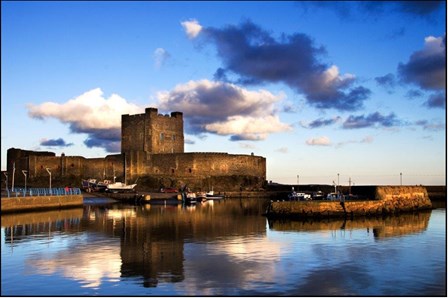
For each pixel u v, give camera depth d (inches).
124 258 960.3
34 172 4237.2
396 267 877.8
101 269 862.5
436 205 2918.3
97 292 725.3
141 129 4261.8
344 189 3629.4
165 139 4343.0
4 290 736.3
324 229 1465.3
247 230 1427.2
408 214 2148.1
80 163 4178.2
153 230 1422.2
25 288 746.2
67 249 1068.5
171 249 1063.0
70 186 4047.7
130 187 3720.5
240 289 737.0
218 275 817.5
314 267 875.4
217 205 2869.1
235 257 966.4
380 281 782.5
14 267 880.3
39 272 842.8
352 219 1878.7
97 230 1425.9
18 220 1770.4
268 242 1166.3
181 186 4013.3
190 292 721.6
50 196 2426.2
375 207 2096.5
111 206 2800.2
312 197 3078.2
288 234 1327.5
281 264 900.0
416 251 1039.0
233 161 4325.8
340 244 1135.0
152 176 4101.9
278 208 1942.7
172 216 1968.5
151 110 4234.7
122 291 728.3
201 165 4168.3
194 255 989.2
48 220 1768.0
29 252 1031.0
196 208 2561.5
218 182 4195.4
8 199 2087.8
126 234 1326.3
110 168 4126.5
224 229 1454.2
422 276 813.2
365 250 1048.8
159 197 3472.0
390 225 1615.4
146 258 959.0
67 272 841.5
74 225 1576.0
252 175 4471.0
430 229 1475.1
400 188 2299.5
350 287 748.0
